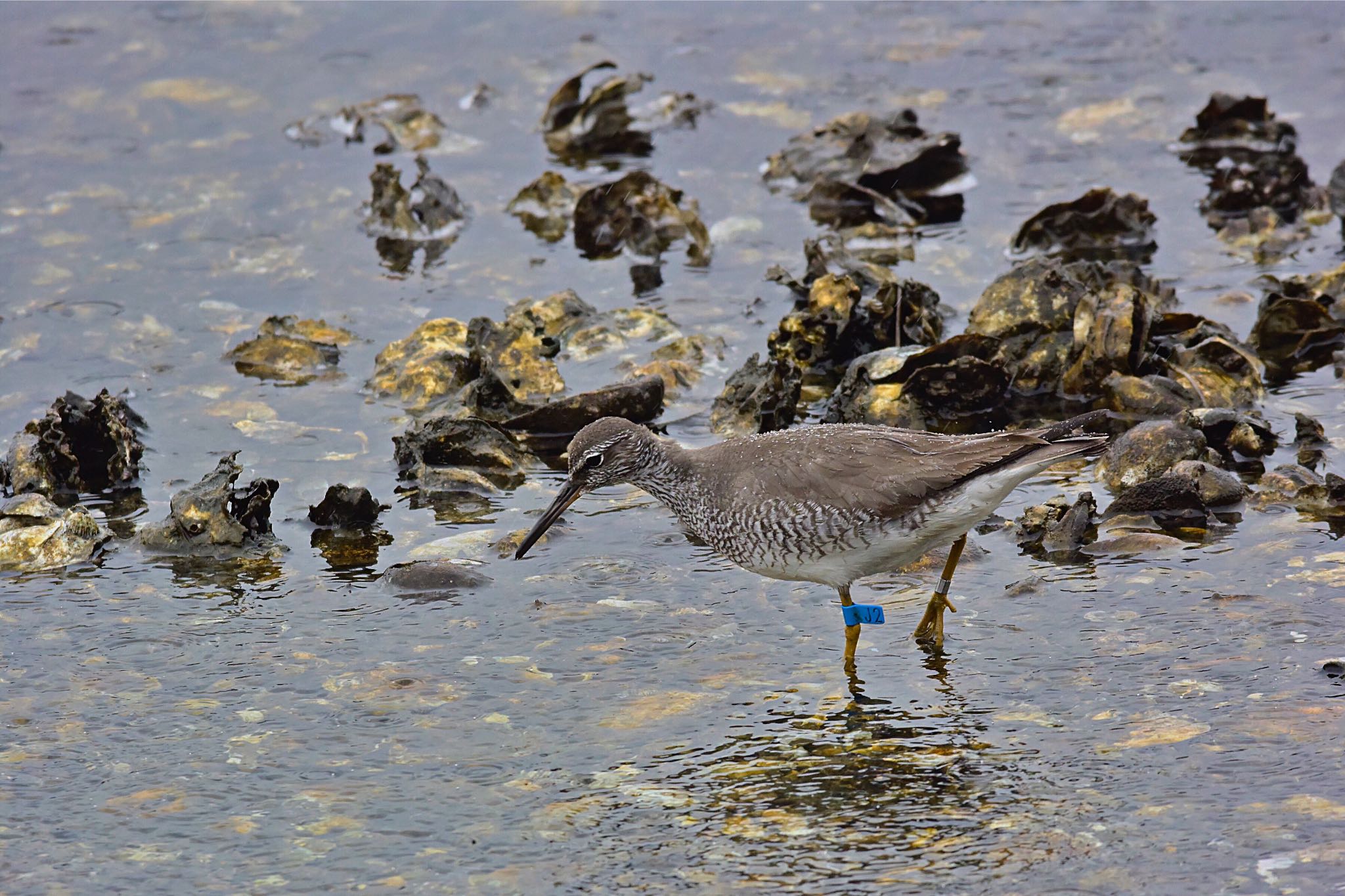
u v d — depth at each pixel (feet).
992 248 63.21
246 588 40.40
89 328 57.93
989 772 30.73
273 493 43.86
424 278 62.59
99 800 30.71
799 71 82.07
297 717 33.73
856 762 31.35
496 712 33.86
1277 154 69.82
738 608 38.86
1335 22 84.64
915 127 71.51
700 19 88.99
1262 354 53.72
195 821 29.91
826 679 35.04
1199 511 41.88
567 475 48.14
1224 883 26.68
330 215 68.28
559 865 28.17
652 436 39.50
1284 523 41.39
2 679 35.63
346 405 52.70
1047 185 69.00
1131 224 63.21
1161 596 37.78
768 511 36.29
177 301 60.34
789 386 50.08
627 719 33.37
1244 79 78.13
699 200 69.36
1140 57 81.92
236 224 67.26
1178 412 48.55
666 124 76.95
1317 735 31.17
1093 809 29.19
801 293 58.03
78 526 42.88
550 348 55.67
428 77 81.76
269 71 82.23
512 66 83.20
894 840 28.58
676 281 62.18
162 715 33.94
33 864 28.58
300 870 28.22
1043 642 36.01
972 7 90.07
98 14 88.63
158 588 40.42
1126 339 50.37
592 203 66.23
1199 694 33.14
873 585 39.93
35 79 80.59
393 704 34.19
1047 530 41.57
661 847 28.63
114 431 47.39
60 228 66.54
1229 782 29.78
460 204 68.18
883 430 37.24
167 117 77.30
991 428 49.49
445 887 27.55
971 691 34.06
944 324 55.93
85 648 37.14
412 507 45.68
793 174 70.79
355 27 87.71
